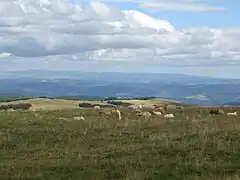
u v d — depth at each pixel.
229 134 24.75
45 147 24.88
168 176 16.77
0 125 32.25
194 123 33.84
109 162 19.23
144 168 17.98
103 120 38.00
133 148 22.44
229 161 18.69
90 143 25.77
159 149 21.72
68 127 32.41
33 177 17.34
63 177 17.34
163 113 46.75
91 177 17.12
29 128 31.45
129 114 44.88
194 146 21.81
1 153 23.44
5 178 17.39
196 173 17.00
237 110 49.59
